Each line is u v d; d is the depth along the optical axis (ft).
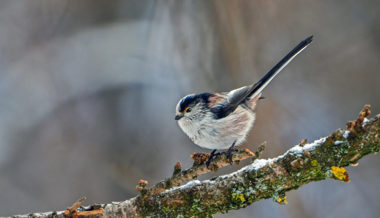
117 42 53.57
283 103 43.96
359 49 46.55
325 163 14.52
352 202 39.04
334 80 45.80
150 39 52.80
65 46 53.26
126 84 50.83
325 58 46.83
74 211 16.20
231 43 44.06
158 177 43.88
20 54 52.39
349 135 14.24
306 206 38.91
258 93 24.29
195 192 16.37
